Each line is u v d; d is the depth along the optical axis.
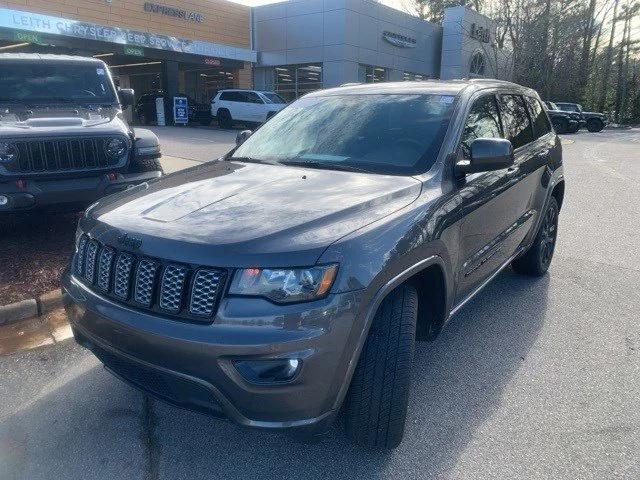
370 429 2.53
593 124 32.28
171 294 2.29
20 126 5.43
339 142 3.54
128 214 2.68
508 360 3.65
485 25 38.69
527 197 4.38
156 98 25.61
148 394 2.49
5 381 3.36
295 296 2.17
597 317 4.35
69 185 5.48
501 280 5.20
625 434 2.87
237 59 28.94
